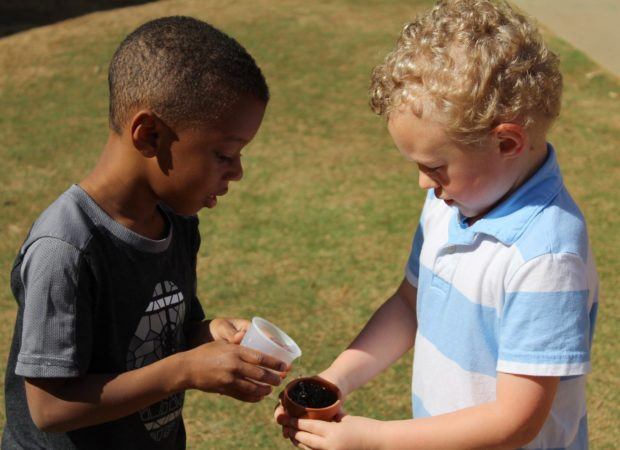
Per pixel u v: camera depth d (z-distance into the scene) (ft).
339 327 13.83
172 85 5.85
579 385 6.61
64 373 5.78
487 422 6.14
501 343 6.13
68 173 20.06
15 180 19.58
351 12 33.78
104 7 35.50
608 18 32.50
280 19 32.73
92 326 6.05
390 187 19.20
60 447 6.37
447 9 6.13
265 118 23.50
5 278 15.44
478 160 5.97
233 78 5.98
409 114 5.97
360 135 22.39
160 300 6.52
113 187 6.19
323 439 6.43
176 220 6.88
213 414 11.88
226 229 17.20
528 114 5.87
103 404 5.93
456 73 5.73
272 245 16.56
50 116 23.94
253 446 11.21
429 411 6.91
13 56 29.32
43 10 35.19
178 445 7.34
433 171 6.15
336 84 26.20
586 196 18.71
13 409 6.47
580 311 5.97
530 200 6.13
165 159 6.07
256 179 19.53
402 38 6.21
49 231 5.85
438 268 6.70
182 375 6.04
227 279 15.29
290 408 6.61
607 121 23.30
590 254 6.36
